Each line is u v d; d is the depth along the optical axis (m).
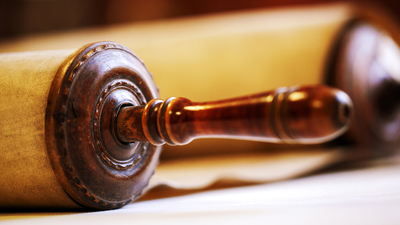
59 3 2.80
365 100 1.24
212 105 0.55
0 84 0.56
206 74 1.21
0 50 1.63
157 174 0.96
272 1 2.54
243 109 0.53
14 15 2.76
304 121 0.50
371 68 1.29
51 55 0.58
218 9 2.67
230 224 0.45
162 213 0.51
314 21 1.31
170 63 1.22
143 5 2.77
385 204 0.48
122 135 0.57
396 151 1.35
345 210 0.47
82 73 0.55
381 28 1.38
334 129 0.50
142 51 1.26
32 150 0.55
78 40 1.55
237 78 1.21
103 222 0.48
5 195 0.58
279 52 1.23
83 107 0.55
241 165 1.06
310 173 0.85
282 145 1.28
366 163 1.10
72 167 0.54
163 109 0.56
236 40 1.24
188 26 1.54
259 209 0.49
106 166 0.56
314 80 1.23
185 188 0.68
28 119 0.55
